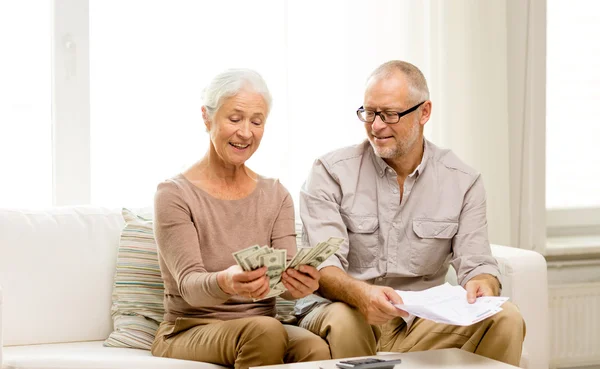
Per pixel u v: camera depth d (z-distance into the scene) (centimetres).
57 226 267
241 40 333
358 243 261
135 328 253
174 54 326
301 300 263
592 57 413
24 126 313
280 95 337
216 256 234
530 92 377
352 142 345
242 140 232
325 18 341
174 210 229
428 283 267
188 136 329
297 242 280
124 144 323
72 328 261
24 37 313
